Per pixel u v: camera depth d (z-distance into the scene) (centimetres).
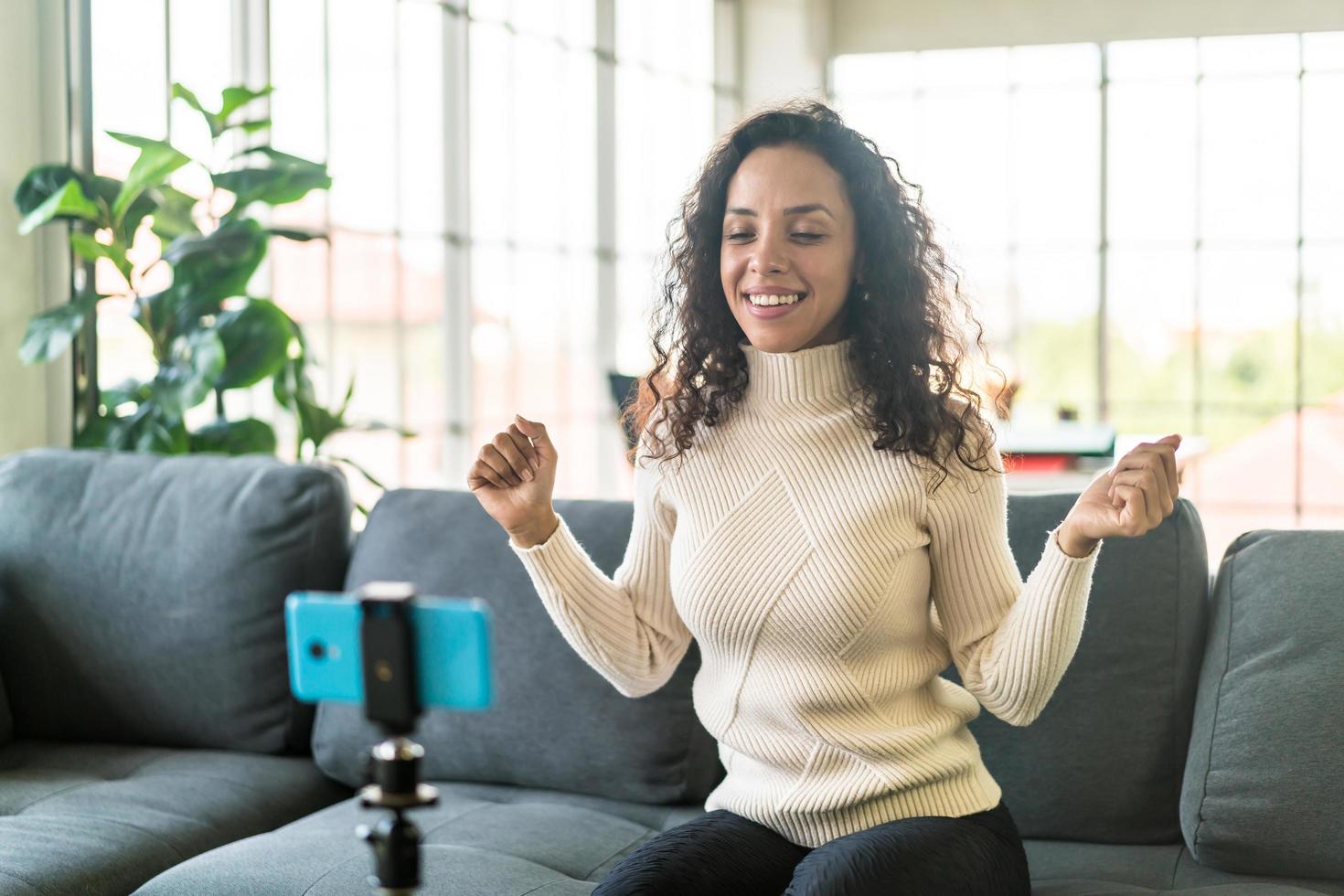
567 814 205
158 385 308
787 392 178
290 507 240
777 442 175
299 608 90
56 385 344
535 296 604
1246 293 749
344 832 190
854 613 163
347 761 225
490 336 573
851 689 165
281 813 218
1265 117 738
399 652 85
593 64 641
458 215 545
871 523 165
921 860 144
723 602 169
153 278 372
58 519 249
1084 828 194
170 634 238
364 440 501
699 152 737
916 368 171
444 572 225
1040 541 204
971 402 173
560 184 620
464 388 550
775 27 758
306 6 459
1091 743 194
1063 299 772
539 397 609
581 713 213
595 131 645
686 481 179
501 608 220
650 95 693
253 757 235
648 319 199
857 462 170
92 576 243
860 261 176
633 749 211
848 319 181
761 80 762
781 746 169
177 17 390
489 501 171
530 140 598
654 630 186
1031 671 157
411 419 525
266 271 451
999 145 773
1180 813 184
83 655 242
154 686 238
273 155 327
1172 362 764
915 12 771
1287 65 732
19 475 256
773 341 174
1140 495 141
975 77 773
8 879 172
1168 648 195
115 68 366
